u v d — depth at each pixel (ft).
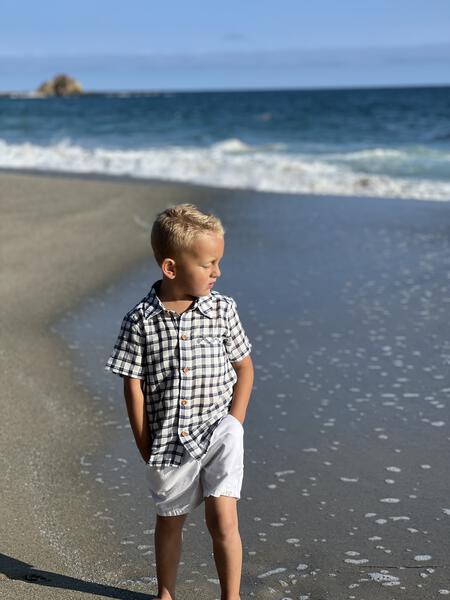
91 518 11.25
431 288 24.35
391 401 15.72
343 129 114.21
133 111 191.21
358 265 27.43
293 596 9.30
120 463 13.15
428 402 15.65
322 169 57.06
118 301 23.30
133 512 11.46
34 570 9.76
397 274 26.12
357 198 42.39
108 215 36.40
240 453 8.27
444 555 10.27
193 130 118.32
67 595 9.20
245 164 59.67
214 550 8.30
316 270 26.78
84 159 65.82
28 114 180.55
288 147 85.92
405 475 12.58
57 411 15.35
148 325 8.38
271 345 19.27
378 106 191.21
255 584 9.55
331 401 15.78
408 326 20.66
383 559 10.17
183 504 8.54
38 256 28.66
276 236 32.60
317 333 20.18
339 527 10.99
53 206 38.29
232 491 8.18
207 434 8.32
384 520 11.18
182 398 8.32
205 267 8.26
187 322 8.38
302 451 13.51
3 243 30.55
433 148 78.07
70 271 26.66
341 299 23.29
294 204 40.50
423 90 392.47
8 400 15.78
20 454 13.37
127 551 10.35
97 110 201.87
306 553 10.31
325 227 34.40
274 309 22.33
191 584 9.54
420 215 36.83
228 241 31.71
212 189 44.78
